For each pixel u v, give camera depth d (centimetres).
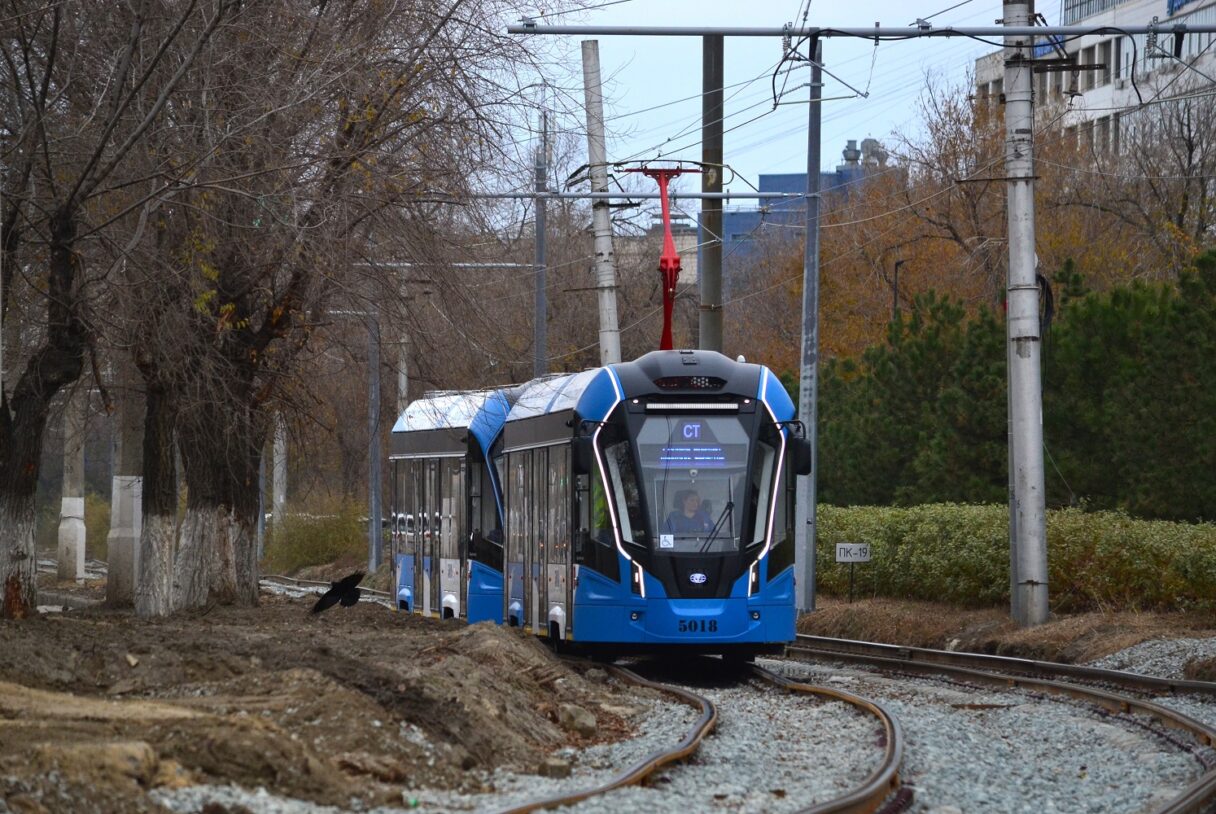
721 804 2786
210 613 6756
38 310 5725
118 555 9500
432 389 6619
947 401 8231
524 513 6025
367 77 5484
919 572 8081
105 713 3005
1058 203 13712
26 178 5222
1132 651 5725
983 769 3316
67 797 2300
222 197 5469
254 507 7319
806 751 3519
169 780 2500
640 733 3806
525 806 2498
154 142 5369
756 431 5356
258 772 2630
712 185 7481
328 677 3541
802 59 6000
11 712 2995
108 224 5062
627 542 5212
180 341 5766
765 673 5200
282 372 6706
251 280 6059
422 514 7419
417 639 4822
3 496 5138
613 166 7412
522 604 5997
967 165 14238
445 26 5762
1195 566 6225
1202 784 2895
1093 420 7206
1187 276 6612
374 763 2838
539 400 5991
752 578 5256
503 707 3600
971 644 6669
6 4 5106
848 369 10594
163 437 7106
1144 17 17825
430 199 5728
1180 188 13338
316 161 5484
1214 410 6456
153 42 5334
